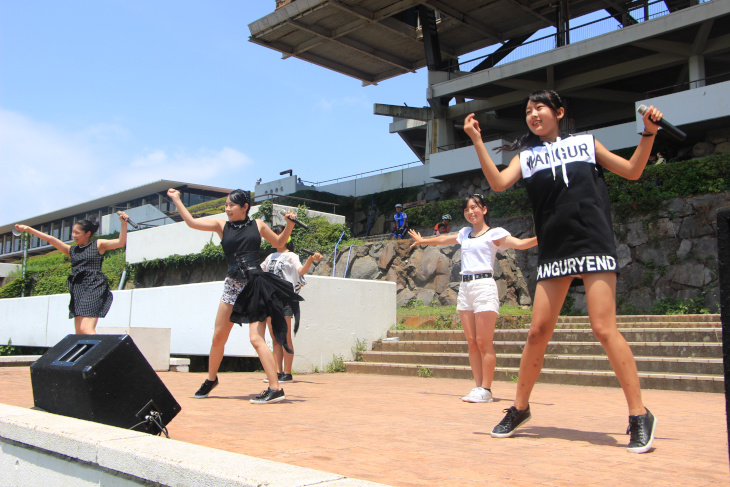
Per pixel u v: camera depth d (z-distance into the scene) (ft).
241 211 17.61
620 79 72.74
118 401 10.18
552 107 10.99
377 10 79.46
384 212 84.07
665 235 50.42
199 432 11.78
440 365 29.07
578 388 22.86
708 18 57.16
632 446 9.78
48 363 11.19
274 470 6.43
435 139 85.05
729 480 7.89
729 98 52.85
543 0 78.64
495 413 15.23
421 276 54.85
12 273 119.03
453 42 91.66
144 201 151.64
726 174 48.65
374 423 13.23
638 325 35.19
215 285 32.37
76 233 19.70
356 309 33.30
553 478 7.98
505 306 51.13
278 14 81.30
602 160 10.41
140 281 69.15
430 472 8.33
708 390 20.97
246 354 29.76
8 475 9.79
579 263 10.07
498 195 62.95
